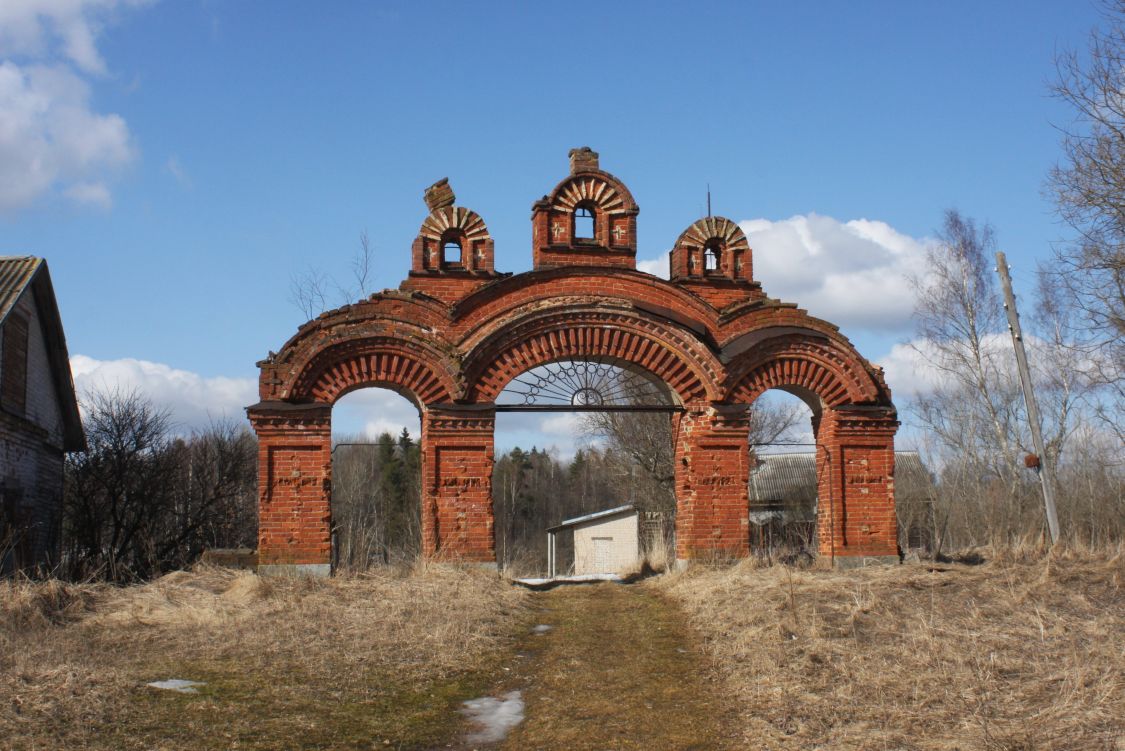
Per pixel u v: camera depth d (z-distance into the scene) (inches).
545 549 2593.5
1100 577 657.0
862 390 857.5
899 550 856.3
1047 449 1379.2
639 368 868.6
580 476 3395.7
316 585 714.8
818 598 635.5
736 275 889.5
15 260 968.3
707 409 843.4
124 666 484.7
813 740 370.3
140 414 1246.9
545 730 413.1
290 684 466.0
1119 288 922.7
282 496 788.0
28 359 972.6
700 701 450.6
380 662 521.0
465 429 814.5
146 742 366.3
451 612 641.0
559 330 836.0
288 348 801.6
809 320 874.1
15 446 937.5
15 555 908.6
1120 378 980.6
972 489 1536.7
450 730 414.3
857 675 447.8
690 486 841.5
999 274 985.5
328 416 800.9
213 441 1560.0
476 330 826.8
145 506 1248.8
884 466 857.5
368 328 807.7
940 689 417.7
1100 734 344.8
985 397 1337.4
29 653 474.9
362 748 381.7
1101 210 880.3
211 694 440.8
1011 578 655.1
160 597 655.8
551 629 650.2
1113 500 1392.7
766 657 494.3
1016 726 361.7
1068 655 453.4
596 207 869.2
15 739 352.8
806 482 1872.5
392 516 2219.5
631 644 585.0
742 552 837.8
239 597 668.7
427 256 844.0
